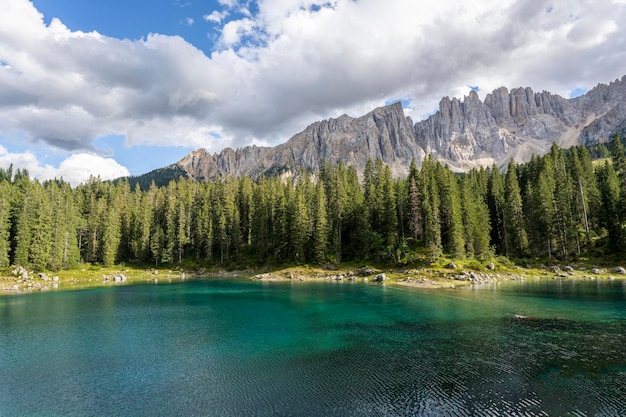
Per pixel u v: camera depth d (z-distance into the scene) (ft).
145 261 439.22
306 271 329.93
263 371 88.79
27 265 320.70
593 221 333.83
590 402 69.31
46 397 76.79
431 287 233.55
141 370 91.04
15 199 353.31
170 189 522.06
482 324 130.93
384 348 105.19
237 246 412.77
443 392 74.69
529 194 336.70
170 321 146.41
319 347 107.34
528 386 76.84
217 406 71.26
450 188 324.19
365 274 299.79
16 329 134.62
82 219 439.63
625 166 304.30
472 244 307.58
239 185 490.08
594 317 138.62
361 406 69.46
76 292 247.91
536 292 201.36
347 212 377.09
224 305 184.34
